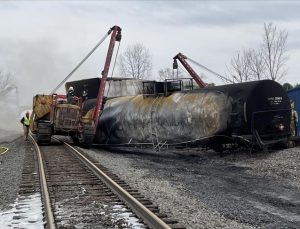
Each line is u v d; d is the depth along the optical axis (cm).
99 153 2238
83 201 930
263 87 1797
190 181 1314
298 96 2234
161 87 2230
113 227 722
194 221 770
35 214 822
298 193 1113
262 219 832
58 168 1459
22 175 1320
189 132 1945
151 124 2145
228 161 1761
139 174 1416
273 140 1825
